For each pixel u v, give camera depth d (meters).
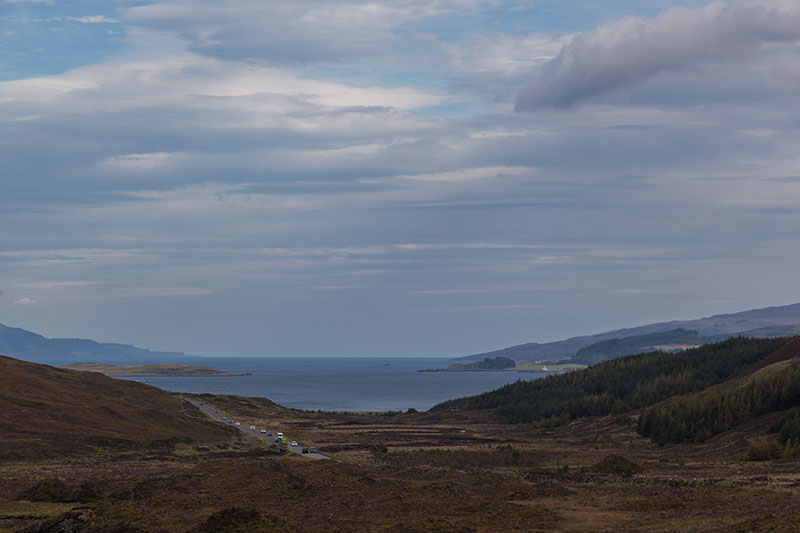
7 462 108.88
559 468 104.62
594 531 49.66
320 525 54.12
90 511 55.97
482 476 88.75
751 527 44.16
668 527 48.66
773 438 126.19
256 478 80.12
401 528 51.06
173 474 91.81
